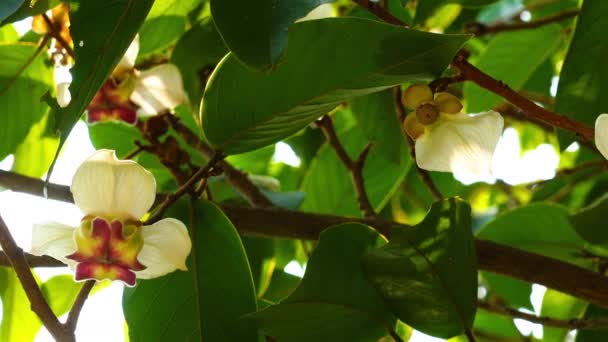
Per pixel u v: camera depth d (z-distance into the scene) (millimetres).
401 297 733
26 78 818
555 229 874
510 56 929
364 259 729
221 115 717
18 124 823
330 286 729
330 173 937
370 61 688
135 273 711
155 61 838
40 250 715
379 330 741
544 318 802
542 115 705
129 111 810
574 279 762
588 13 744
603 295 760
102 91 806
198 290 737
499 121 717
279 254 941
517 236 881
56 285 877
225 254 739
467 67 710
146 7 672
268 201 854
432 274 729
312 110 712
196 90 821
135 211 716
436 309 733
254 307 734
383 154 884
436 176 1005
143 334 736
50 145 842
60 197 785
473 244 723
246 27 644
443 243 727
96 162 714
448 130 721
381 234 756
